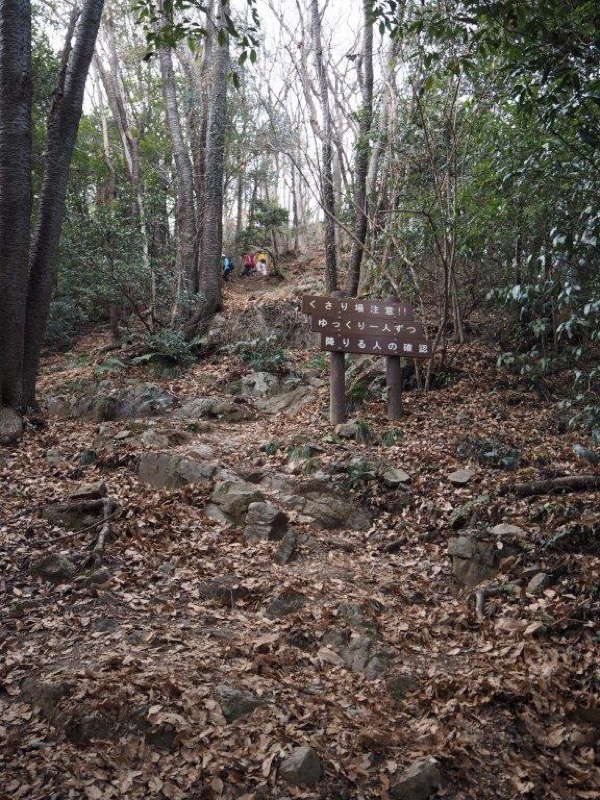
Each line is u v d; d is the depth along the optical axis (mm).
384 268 10977
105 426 9383
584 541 5535
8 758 3400
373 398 10188
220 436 9648
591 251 6062
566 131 6340
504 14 4805
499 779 3627
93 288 15508
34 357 9688
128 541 5871
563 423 8602
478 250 10430
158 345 14156
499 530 5832
